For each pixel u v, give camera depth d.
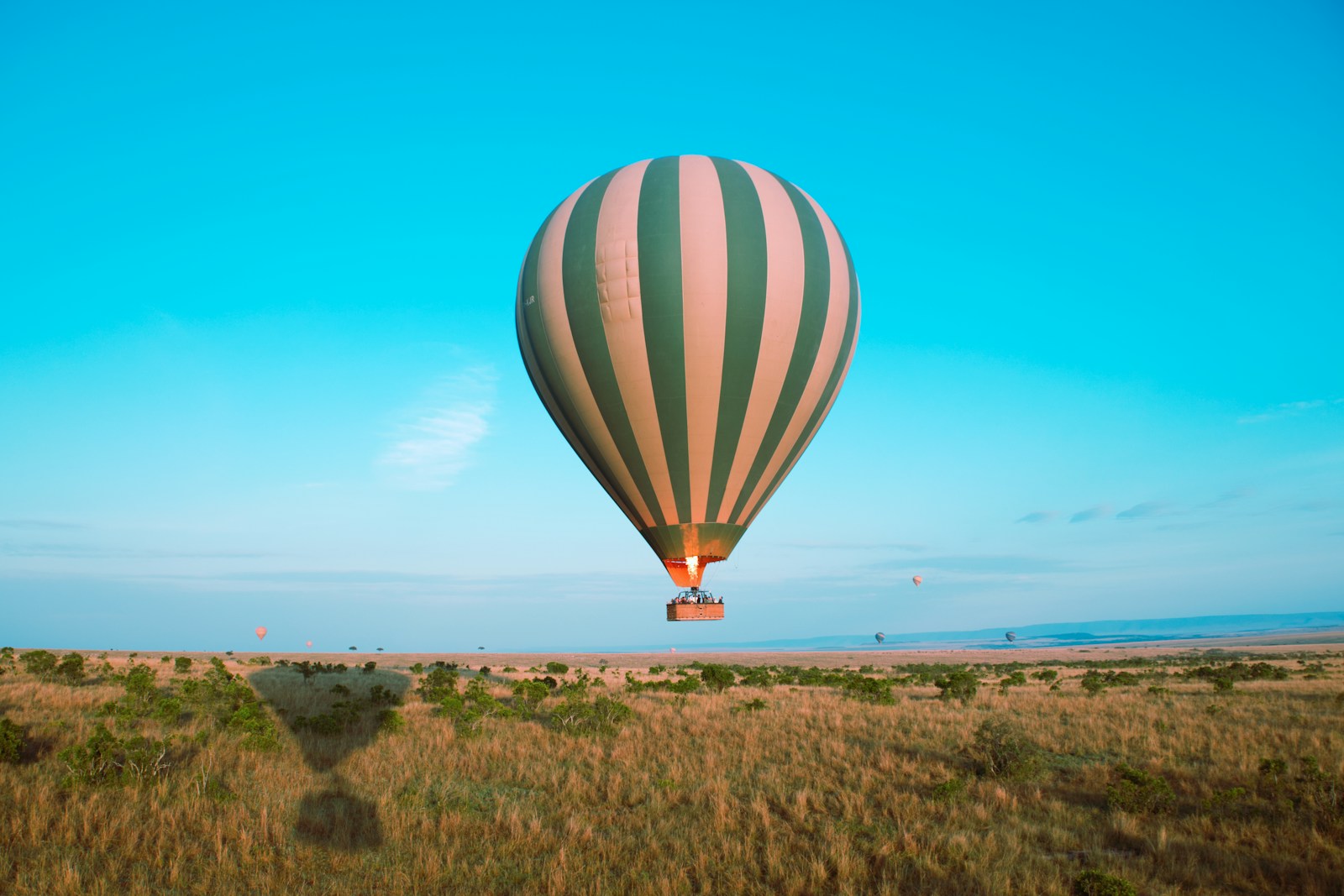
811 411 32.84
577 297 31.23
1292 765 18.34
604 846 13.64
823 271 32.16
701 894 11.77
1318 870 11.90
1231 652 148.25
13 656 46.31
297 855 13.04
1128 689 40.38
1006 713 28.44
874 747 21.78
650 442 31.25
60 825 13.23
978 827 14.67
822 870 12.20
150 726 22.67
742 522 32.94
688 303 30.11
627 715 25.95
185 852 12.83
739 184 32.06
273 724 22.75
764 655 196.25
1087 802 16.44
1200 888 11.58
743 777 18.55
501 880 12.34
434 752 20.56
